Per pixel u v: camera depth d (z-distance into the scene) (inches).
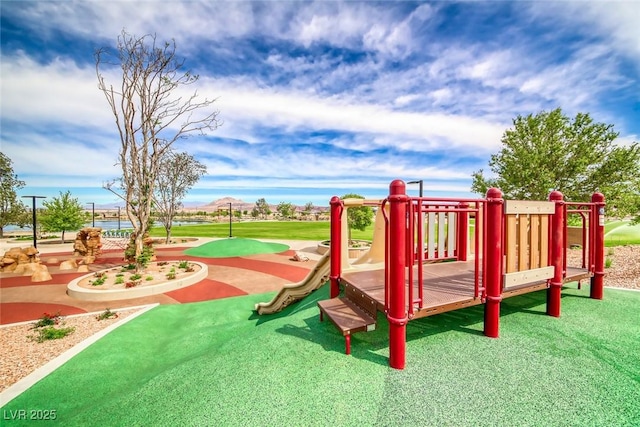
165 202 959.6
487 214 129.3
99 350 205.0
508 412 86.7
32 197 778.8
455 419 84.3
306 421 85.6
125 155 486.6
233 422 87.1
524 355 117.7
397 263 108.0
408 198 111.0
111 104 474.6
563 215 165.6
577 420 83.6
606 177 413.1
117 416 98.2
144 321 268.5
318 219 3496.6
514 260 136.9
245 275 482.6
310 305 206.2
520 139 477.7
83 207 1018.1
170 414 94.3
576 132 447.5
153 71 498.3
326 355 122.4
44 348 215.5
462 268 188.2
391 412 87.5
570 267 195.6
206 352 156.1
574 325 145.5
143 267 478.0
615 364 111.3
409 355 119.0
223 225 2028.8
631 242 539.2
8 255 526.6
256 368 114.8
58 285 426.0
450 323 148.9
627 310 166.7
